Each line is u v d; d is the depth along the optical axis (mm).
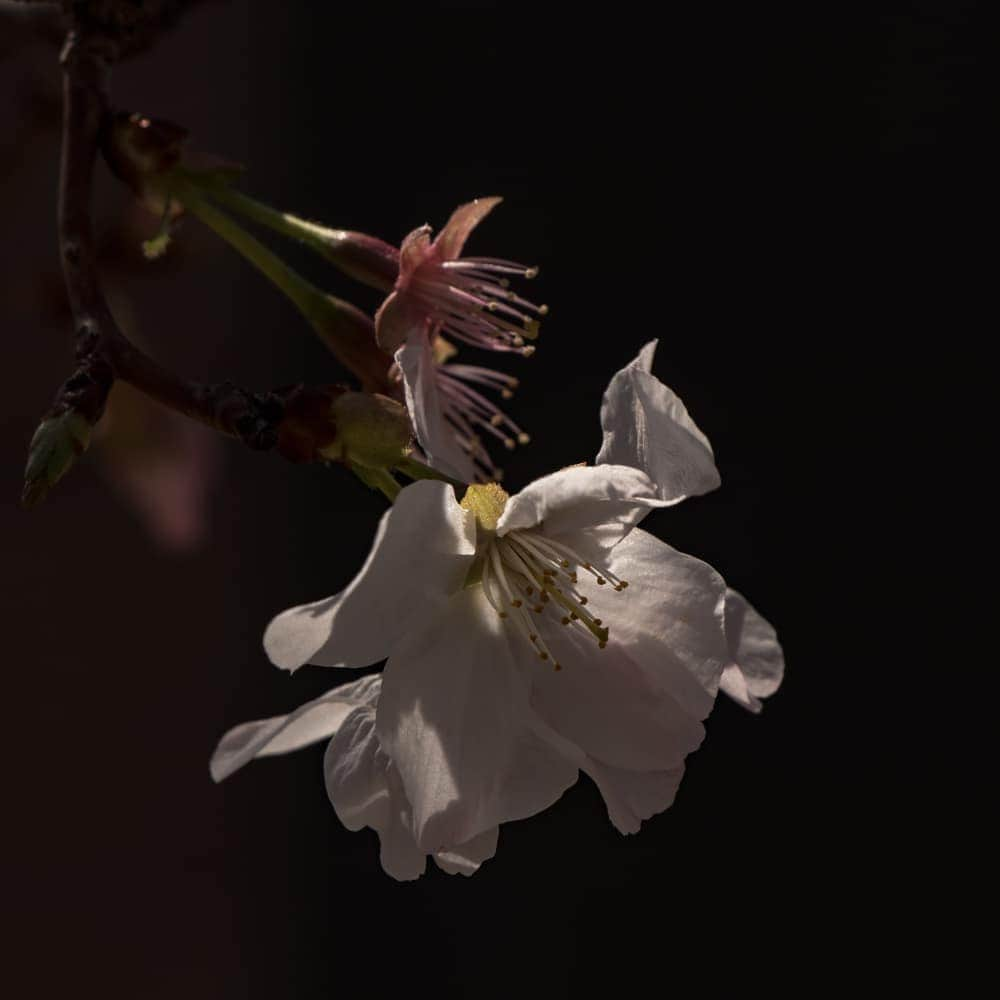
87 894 418
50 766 416
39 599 416
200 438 344
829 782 463
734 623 291
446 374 306
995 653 462
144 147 301
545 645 288
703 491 279
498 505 289
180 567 437
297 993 452
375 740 286
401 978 458
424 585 284
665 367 462
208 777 441
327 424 285
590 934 457
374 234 460
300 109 461
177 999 427
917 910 456
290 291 302
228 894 443
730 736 466
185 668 438
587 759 286
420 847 282
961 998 445
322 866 461
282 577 456
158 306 424
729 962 454
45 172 337
